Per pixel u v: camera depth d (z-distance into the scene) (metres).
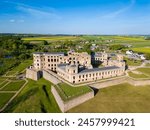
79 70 123.50
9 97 105.19
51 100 101.69
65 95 93.94
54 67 155.50
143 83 122.44
